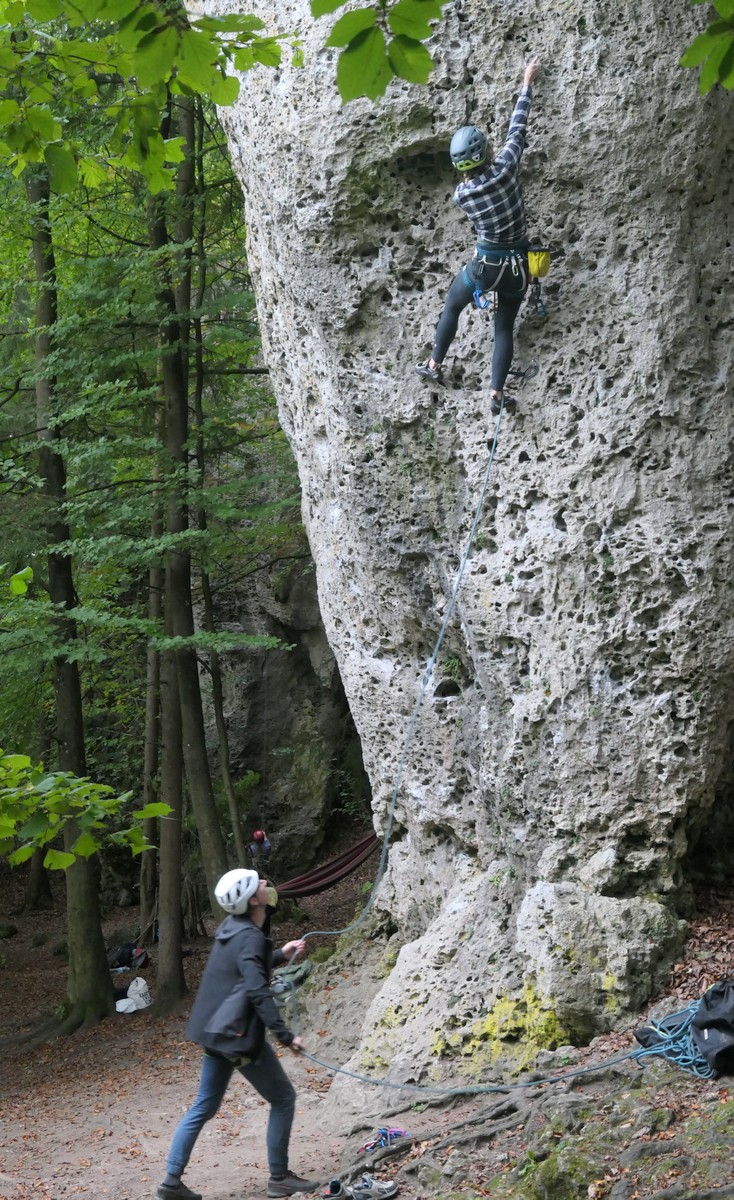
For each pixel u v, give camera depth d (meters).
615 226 7.23
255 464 16.70
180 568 13.98
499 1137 5.74
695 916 7.39
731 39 3.25
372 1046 7.68
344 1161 6.13
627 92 7.01
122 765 18.98
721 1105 5.25
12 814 4.12
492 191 6.64
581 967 6.88
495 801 8.00
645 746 7.34
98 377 13.75
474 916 7.98
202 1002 5.34
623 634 7.35
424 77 3.15
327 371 8.51
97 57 4.07
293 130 7.98
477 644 7.99
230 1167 6.68
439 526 8.19
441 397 8.06
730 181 7.23
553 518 7.56
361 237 8.07
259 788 19.36
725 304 7.27
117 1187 6.61
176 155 4.32
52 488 13.64
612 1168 4.98
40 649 12.59
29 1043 13.02
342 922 16.06
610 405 7.32
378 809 9.46
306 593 19.47
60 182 4.28
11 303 14.83
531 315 7.48
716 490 7.23
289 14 8.00
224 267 15.55
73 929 13.64
